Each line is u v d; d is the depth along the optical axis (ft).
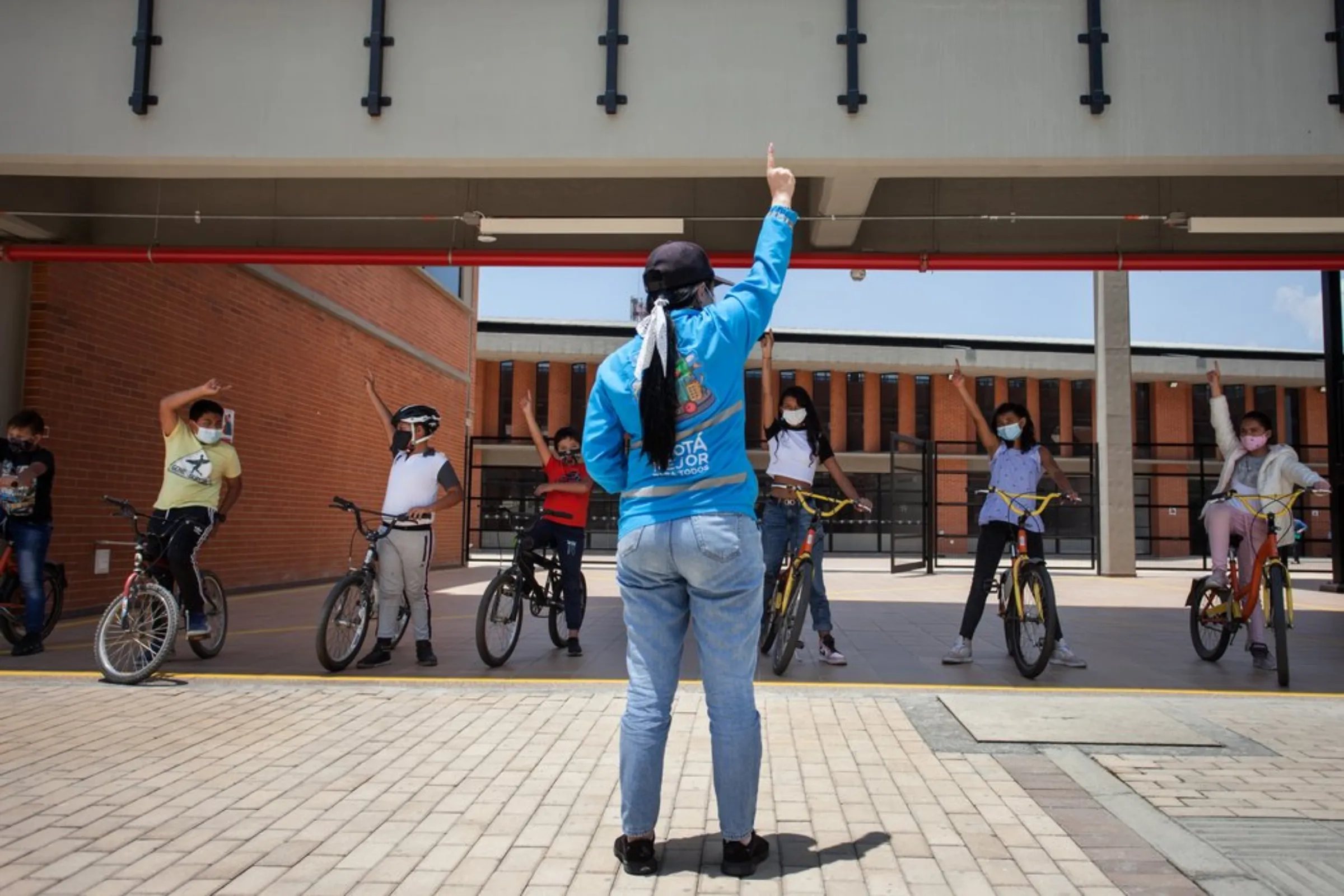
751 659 9.68
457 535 63.21
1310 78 21.20
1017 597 21.09
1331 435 48.96
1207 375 23.95
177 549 20.44
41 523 23.20
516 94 22.00
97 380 31.07
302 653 23.75
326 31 22.22
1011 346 105.60
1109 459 62.39
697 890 9.17
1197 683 20.42
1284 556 21.80
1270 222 24.82
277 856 10.03
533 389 103.19
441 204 30.45
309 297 43.42
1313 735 15.47
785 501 22.12
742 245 30.01
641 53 21.99
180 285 34.96
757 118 21.72
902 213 29.89
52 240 29.58
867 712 17.03
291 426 42.45
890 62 21.72
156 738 15.02
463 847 10.32
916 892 9.12
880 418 107.04
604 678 20.36
